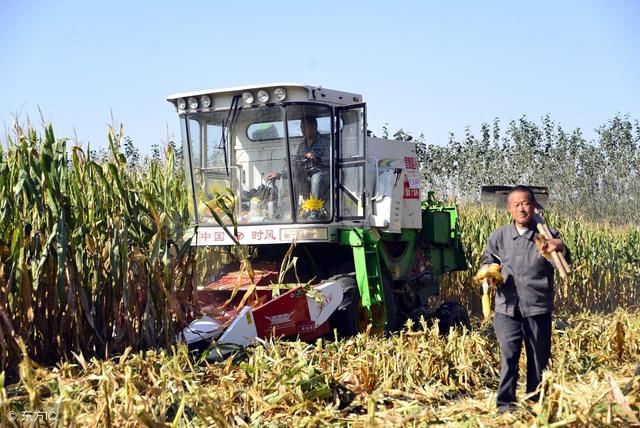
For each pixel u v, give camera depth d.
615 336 8.52
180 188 9.81
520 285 5.83
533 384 5.92
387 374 6.81
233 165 9.73
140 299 7.98
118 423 5.15
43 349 7.63
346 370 6.79
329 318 9.41
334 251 10.16
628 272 18.45
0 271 7.15
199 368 7.05
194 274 8.44
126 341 7.97
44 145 7.58
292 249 9.26
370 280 9.68
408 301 11.23
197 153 9.92
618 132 32.84
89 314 7.68
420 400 6.51
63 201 7.64
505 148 30.64
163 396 5.45
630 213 30.34
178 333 8.18
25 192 7.61
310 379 6.18
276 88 9.34
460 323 11.33
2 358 7.05
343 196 9.76
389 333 9.89
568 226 18.30
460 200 18.91
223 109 9.70
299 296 8.70
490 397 6.23
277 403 5.93
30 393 5.05
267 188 9.60
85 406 5.75
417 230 11.57
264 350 7.16
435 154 29.59
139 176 9.33
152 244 8.10
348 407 6.13
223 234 9.60
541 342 5.86
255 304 8.55
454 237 12.70
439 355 7.22
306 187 9.51
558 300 17.22
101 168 7.90
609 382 5.19
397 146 11.38
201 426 5.35
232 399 6.02
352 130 9.84
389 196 10.19
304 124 9.42
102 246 7.96
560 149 31.44
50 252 7.60
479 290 15.40
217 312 8.58
